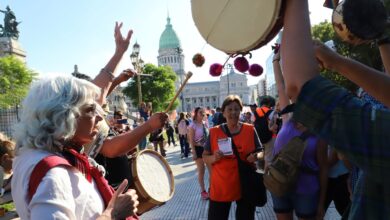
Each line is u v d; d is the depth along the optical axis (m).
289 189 3.50
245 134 4.11
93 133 1.93
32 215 1.51
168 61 133.38
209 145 4.25
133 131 2.77
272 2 1.22
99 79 3.20
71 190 1.62
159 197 2.98
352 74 1.33
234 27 1.36
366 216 1.18
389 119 1.07
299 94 1.18
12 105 37.66
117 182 3.40
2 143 5.40
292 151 3.48
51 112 1.72
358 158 1.09
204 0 1.49
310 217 3.58
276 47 1.98
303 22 1.21
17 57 44.44
